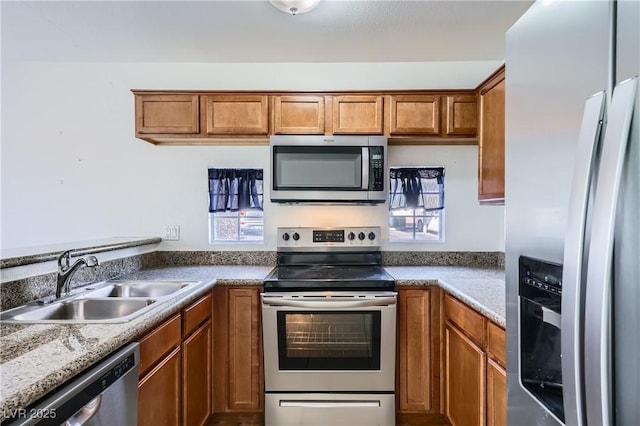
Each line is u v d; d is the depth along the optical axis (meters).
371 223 2.50
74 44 2.17
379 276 2.07
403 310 2.01
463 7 1.74
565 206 0.77
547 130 0.83
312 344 1.94
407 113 2.19
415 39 2.06
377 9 1.75
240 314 2.03
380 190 2.14
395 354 1.97
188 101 2.18
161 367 1.40
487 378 1.46
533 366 0.94
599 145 0.66
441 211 2.52
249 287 2.03
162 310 1.37
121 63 2.47
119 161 2.50
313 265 2.44
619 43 0.64
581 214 0.67
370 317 1.92
